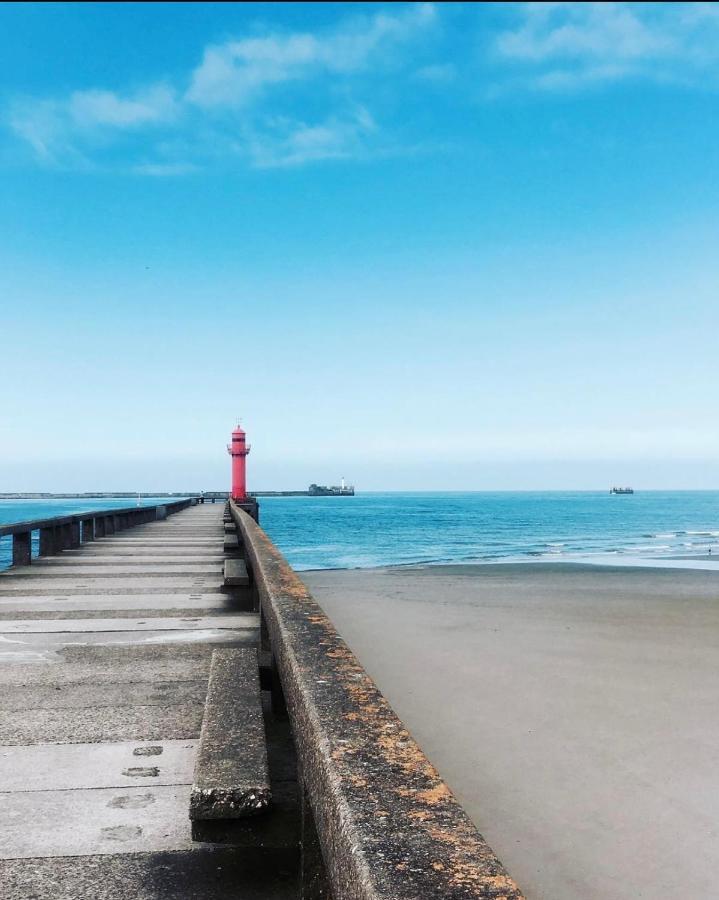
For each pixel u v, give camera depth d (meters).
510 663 8.04
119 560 8.77
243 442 32.44
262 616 3.74
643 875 3.62
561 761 5.04
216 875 1.77
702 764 4.99
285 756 2.59
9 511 144.50
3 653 4.11
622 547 35.09
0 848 1.89
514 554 30.61
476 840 0.85
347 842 0.89
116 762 2.51
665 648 8.95
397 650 8.78
